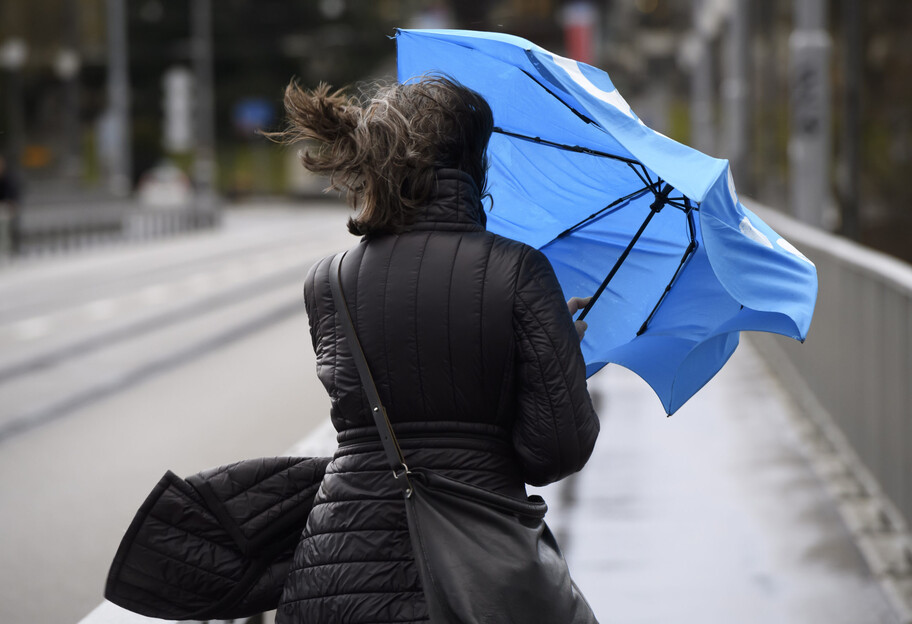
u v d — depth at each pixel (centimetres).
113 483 2355
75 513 2142
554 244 921
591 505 1989
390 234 740
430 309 714
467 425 714
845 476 2159
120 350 4178
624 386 3131
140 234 10306
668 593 1556
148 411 3116
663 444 2439
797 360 3019
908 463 1727
